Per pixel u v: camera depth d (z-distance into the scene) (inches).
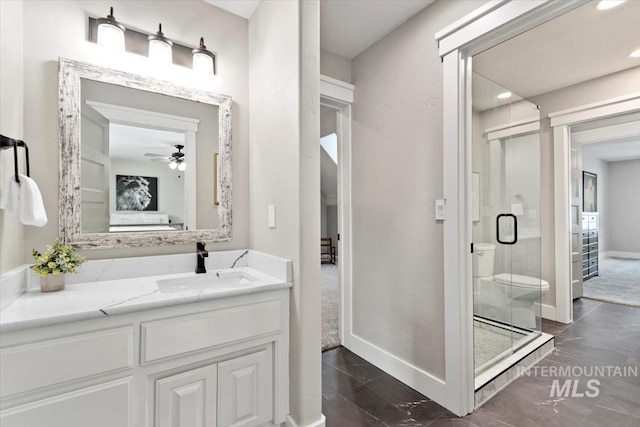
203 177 69.9
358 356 91.5
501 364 77.4
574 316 121.2
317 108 57.7
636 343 96.3
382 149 83.9
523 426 59.1
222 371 50.8
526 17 53.9
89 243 56.7
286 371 57.7
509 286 92.2
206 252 64.9
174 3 67.0
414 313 74.5
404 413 64.1
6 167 43.5
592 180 235.6
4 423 34.8
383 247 83.8
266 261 64.4
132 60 61.9
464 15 63.7
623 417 61.1
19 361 35.7
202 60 67.7
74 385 39.1
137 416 43.5
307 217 56.2
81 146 56.2
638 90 99.1
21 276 47.1
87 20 57.5
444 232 66.4
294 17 56.9
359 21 76.5
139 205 62.4
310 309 56.5
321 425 57.2
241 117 75.5
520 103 97.8
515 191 95.7
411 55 75.2
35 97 52.2
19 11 49.5
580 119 111.6
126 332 42.4
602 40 83.0
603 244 261.7
